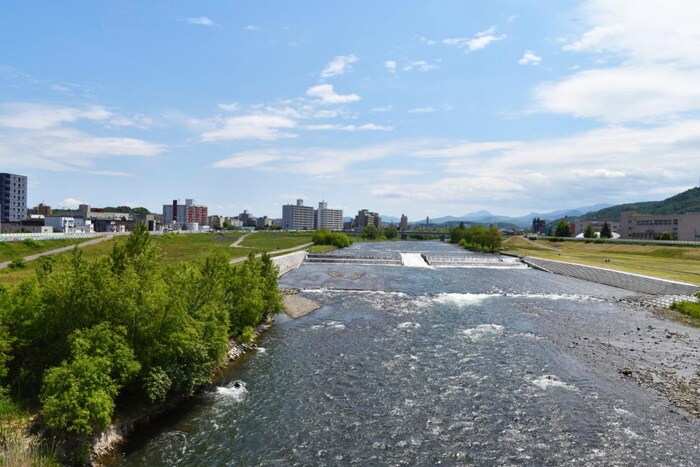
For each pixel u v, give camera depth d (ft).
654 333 201.26
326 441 103.81
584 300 284.41
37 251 330.75
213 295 145.38
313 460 96.02
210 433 104.99
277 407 119.96
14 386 100.37
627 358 164.66
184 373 115.24
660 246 538.47
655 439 106.83
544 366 154.92
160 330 110.63
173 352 110.83
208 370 126.00
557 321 222.89
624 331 204.44
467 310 246.88
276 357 160.25
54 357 102.78
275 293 205.26
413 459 97.55
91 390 89.66
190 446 98.84
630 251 562.25
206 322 125.80
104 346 97.30
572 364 157.28
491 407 122.93
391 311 241.96
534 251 638.12
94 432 92.68
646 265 409.28
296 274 389.80
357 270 429.38
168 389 109.81
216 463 93.04
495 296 295.48
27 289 112.06
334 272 406.41
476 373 147.43
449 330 201.57
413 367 152.35
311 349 170.30
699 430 111.14
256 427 108.78
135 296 110.01
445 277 388.16
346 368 150.30
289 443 102.22
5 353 100.63
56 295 105.81
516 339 187.83
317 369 148.77
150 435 102.37
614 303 274.77
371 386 135.64
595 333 200.23
